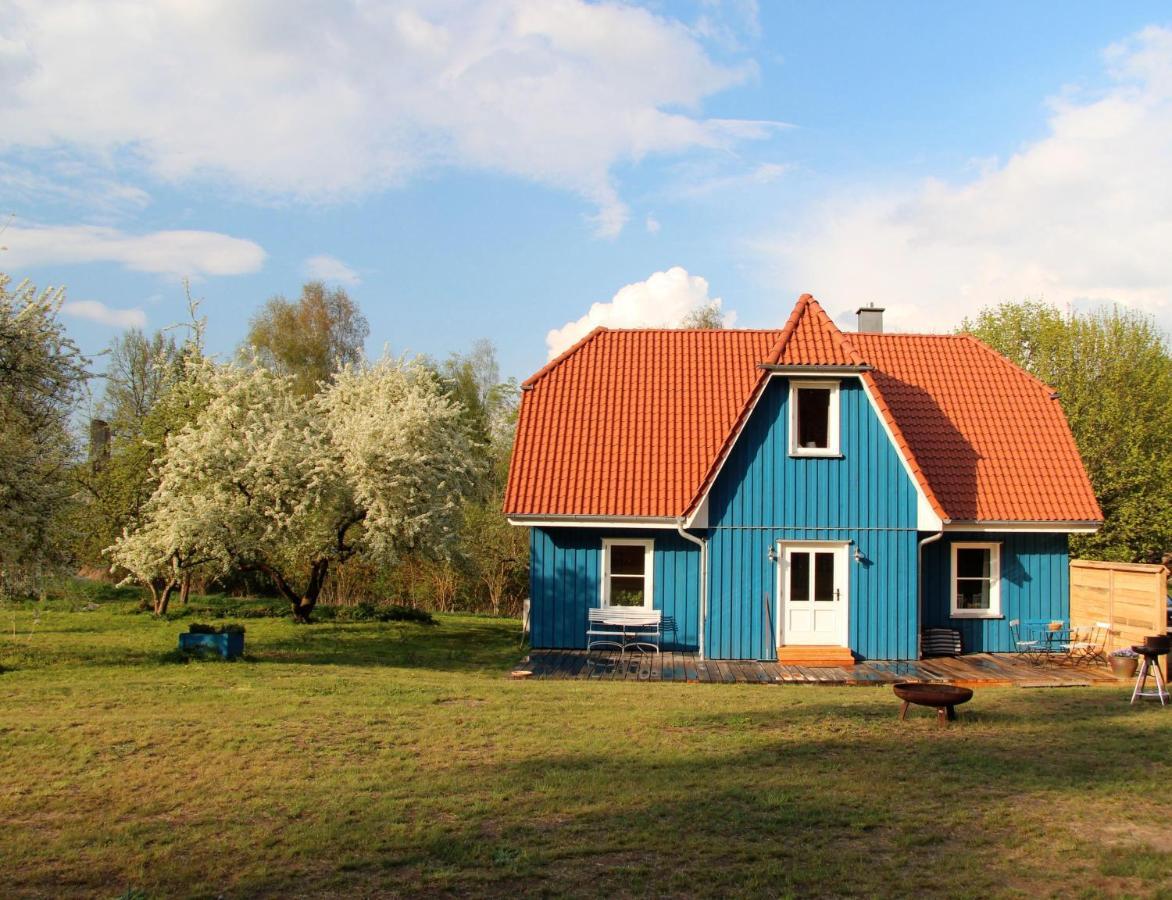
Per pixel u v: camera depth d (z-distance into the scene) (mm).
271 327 49188
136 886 6719
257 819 8164
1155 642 14227
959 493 20688
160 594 28562
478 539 32281
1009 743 11094
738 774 9547
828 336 19875
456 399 49125
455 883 6773
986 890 6648
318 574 25781
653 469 20844
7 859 7250
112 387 46375
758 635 19453
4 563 17312
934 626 20812
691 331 24312
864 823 7996
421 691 14328
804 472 19641
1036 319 39312
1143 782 9305
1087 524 20484
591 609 20312
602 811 8344
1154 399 36438
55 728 11375
